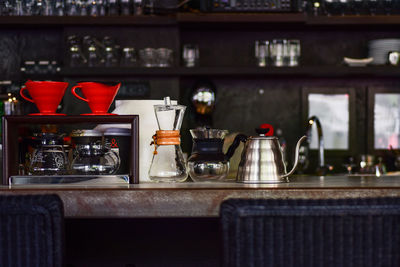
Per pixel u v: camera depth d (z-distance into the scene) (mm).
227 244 792
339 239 795
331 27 3320
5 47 3295
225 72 3064
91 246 1318
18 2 3035
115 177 1287
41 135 1373
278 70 3086
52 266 823
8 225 822
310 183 1318
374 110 3465
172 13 3096
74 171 1343
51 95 1354
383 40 3123
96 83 1326
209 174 1352
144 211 1102
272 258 791
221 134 1371
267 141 1337
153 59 3025
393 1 3170
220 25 3230
